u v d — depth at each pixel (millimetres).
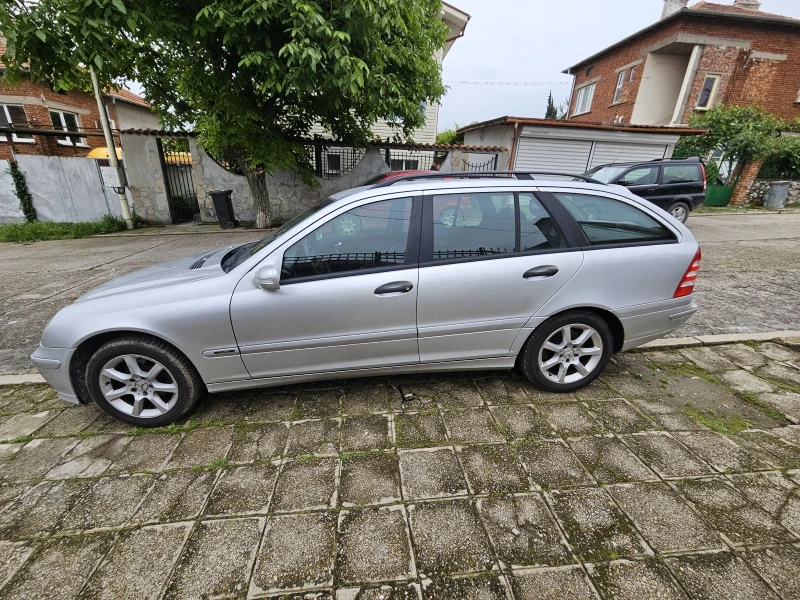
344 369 2635
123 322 2342
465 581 1595
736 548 1705
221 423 2609
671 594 1526
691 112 15805
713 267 6336
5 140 14055
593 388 2969
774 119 14070
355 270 2473
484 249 2578
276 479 2143
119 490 2082
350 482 2113
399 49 7852
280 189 11414
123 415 2537
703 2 17938
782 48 15383
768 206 14211
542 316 2674
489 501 1981
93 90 9703
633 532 1794
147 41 6844
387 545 1756
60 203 11039
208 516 1917
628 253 2719
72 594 1574
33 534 1839
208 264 2785
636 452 2299
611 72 18984
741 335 3754
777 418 2594
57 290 5516
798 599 1499
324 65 6309
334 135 10500
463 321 2605
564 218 2676
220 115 8164
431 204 2566
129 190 11031
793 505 1916
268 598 1543
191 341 2398
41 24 4977
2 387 3082
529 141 12922
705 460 2227
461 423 2584
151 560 1705
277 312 2402
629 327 2822
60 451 2379
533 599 1521
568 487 2057
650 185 9484
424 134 15664
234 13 5840
